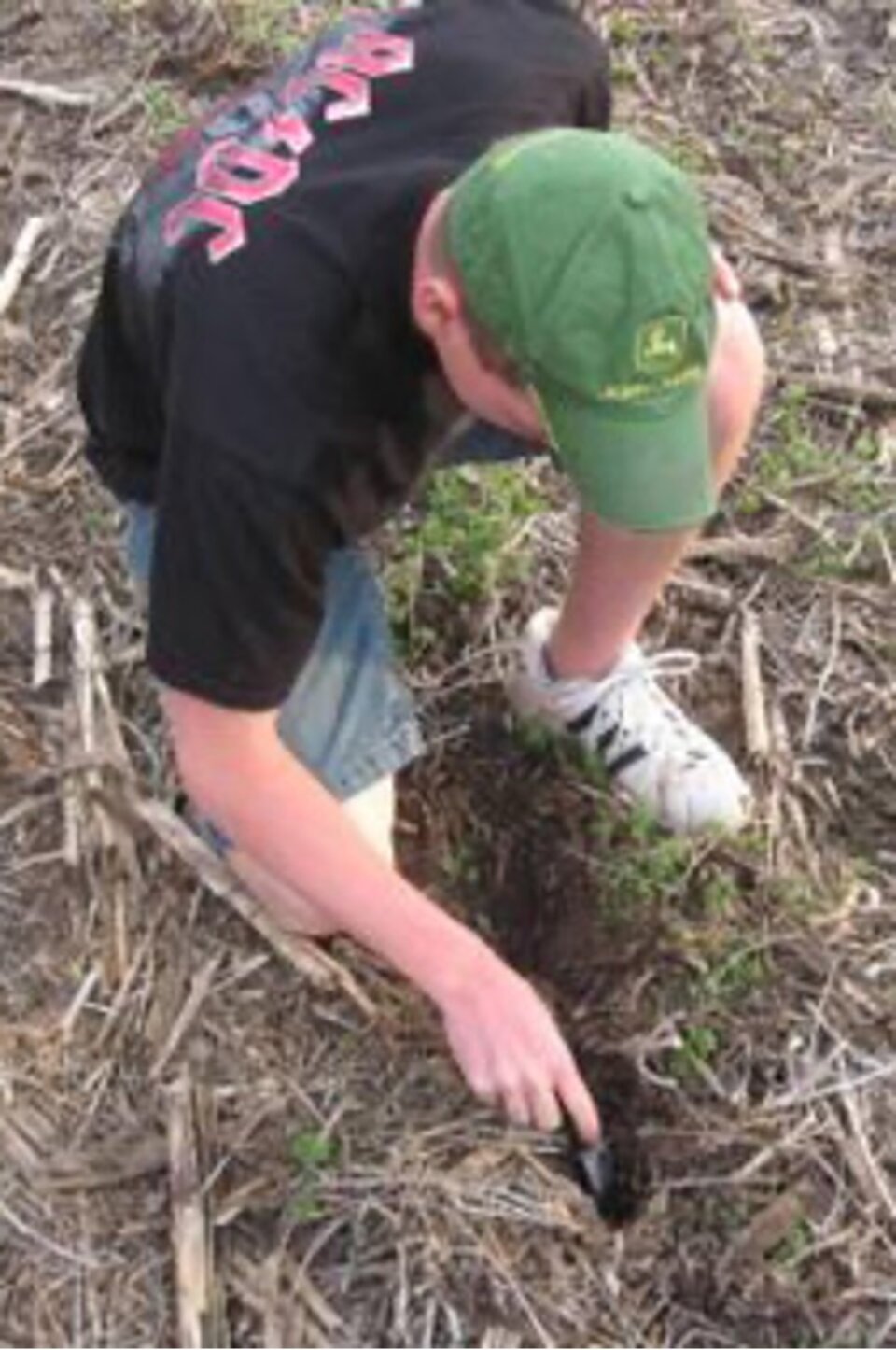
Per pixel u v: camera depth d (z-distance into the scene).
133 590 3.10
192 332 2.21
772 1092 2.78
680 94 3.83
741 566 3.26
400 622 3.12
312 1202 2.68
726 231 3.64
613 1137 2.81
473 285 2.01
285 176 2.27
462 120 2.30
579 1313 2.64
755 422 3.40
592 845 2.99
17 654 3.12
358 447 2.21
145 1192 2.71
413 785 3.04
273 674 2.29
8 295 3.49
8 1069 2.79
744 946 2.87
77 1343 2.62
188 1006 2.83
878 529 3.28
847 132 3.79
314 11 3.85
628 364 1.99
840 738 3.11
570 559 3.21
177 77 3.79
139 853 2.93
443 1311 2.62
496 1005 2.47
